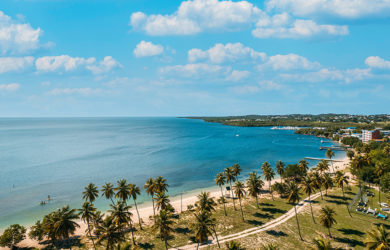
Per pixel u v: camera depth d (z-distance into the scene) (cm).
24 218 10200
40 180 15512
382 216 8806
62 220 5878
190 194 13125
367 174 13088
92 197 7962
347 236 7588
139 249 7106
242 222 8881
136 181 15475
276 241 7388
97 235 8112
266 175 12031
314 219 8894
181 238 7788
